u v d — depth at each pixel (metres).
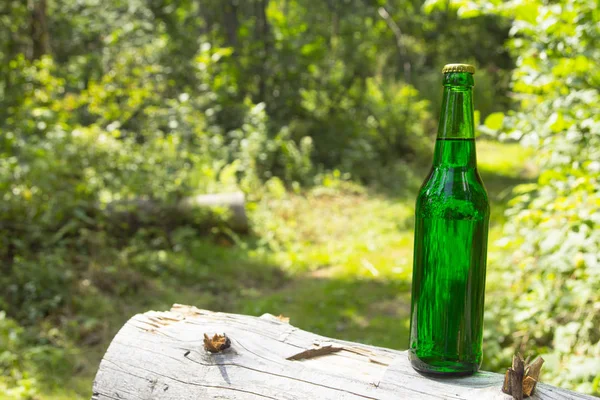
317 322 4.99
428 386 1.23
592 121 2.69
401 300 5.51
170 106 9.64
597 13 2.80
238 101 11.20
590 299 3.34
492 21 20.89
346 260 6.75
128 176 6.57
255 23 12.52
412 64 20.66
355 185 10.28
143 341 1.52
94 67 10.36
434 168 1.29
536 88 3.28
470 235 1.24
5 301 4.81
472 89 1.26
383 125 12.62
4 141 5.88
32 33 9.56
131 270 5.59
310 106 11.78
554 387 1.21
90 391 3.78
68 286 5.05
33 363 3.96
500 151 13.79
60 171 5.80
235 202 7.15
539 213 3.35
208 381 1.37
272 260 6.70
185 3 12.38
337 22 16.11
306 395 1.27
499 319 4.15
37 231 5.54
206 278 6.03
